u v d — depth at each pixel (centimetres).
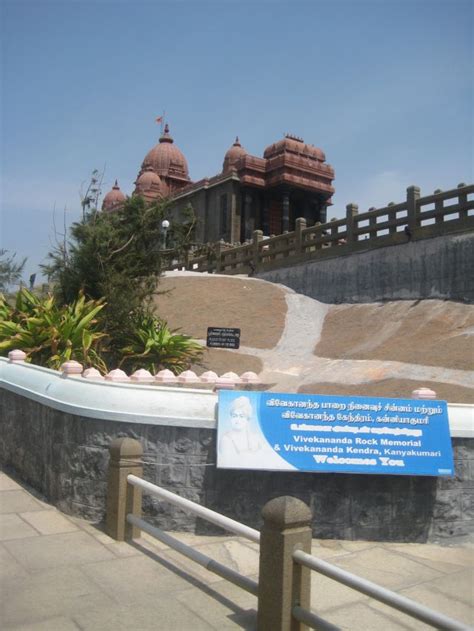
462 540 696
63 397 708
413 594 534
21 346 1368
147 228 1830
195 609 468
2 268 3092
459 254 2211
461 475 704
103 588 495
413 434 683
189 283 2766
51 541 598
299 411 662
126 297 1703
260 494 656
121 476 610
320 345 2283
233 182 4659
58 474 705
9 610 446
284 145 4712
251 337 2352
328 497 666
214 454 654
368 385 1698
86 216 1797
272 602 421
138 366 1662
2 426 934
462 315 2069
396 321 2222
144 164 5638
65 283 1741
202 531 648
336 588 539
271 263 3075
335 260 2716
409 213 2408
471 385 1545
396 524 680
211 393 679
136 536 618
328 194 4922
